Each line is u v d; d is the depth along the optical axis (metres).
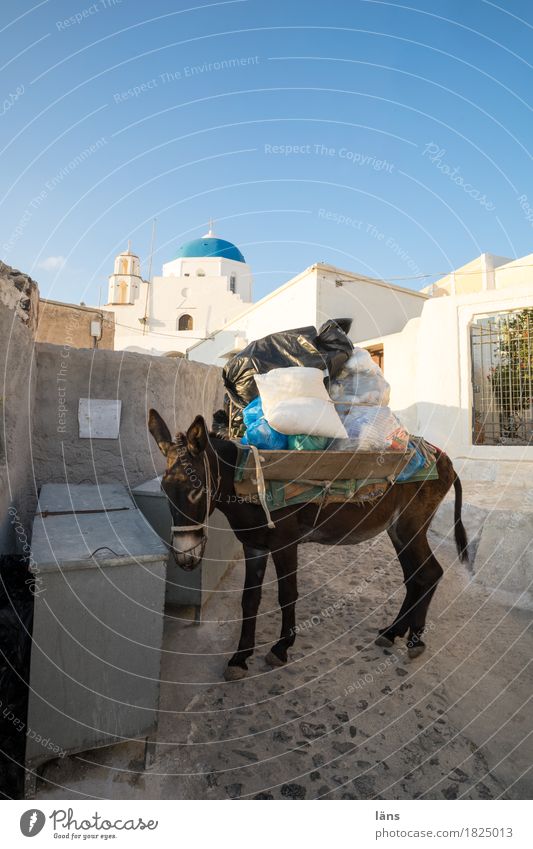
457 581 4.76
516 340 8.26
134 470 4.66
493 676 3.18
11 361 3.29
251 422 3.22
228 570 4.95
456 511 3.92
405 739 2.60
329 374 3.47
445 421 8.67
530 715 2.80
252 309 14.07
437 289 14.03
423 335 9.11
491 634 3.73
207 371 5.95
